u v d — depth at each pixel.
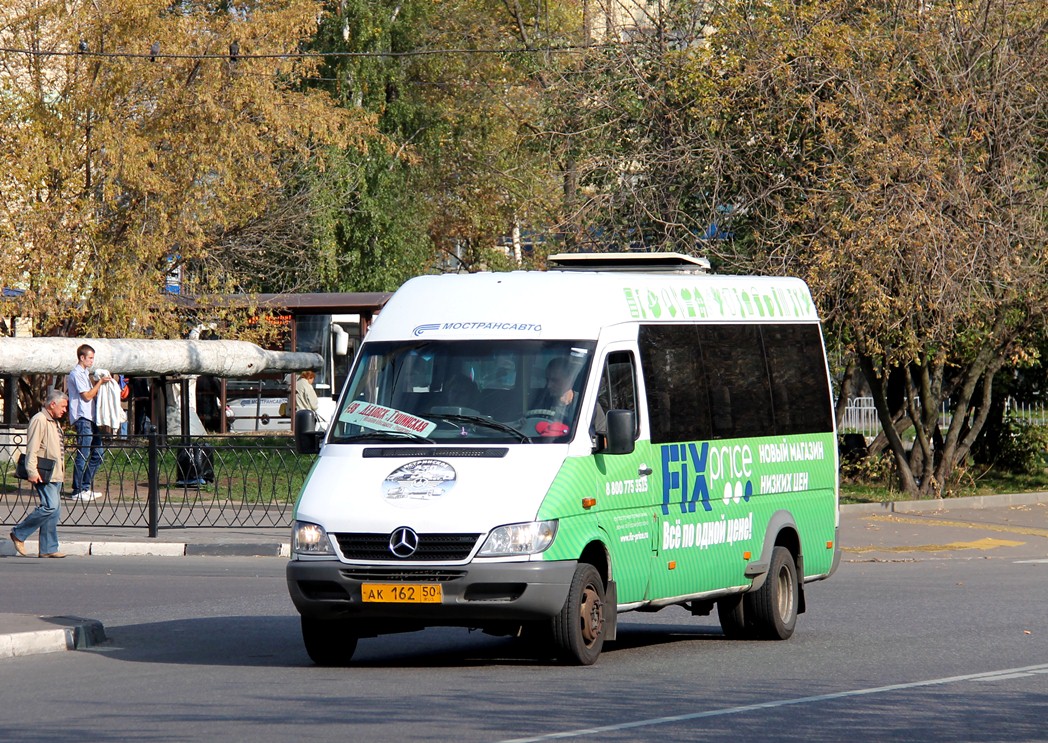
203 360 72.00
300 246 107.50
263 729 20.78
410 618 25.52
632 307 29.52
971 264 60.72
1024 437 78.75
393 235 118.56
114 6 77.19
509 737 20.20
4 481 59.47
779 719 21.81
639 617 37.94
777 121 65.50
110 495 56.47
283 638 31.88
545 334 28.16
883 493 68.56
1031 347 69.38
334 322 98.94
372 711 22.25
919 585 43.47
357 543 25.66
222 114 78.19
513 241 134.50
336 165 106.56
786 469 33.62
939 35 64.75
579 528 26.27
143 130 78.69
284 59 80.62
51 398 48.19
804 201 64.81
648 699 23.52
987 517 62.84
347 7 116.38
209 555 50.62
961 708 22.91
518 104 123.06
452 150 129.88
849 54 64.44
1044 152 67.56
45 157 75.38
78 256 77.94
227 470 56.81
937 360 64.44
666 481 29.30
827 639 32.34
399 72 120.81
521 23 129.50
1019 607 37.69
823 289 60.72
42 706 23.03
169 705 22.98
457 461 26.30
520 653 30.08
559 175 86.81
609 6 85.12
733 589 31.36
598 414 27.62
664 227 68.69
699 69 66.88
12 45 76.81
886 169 60.84
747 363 32.78
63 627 30.44
